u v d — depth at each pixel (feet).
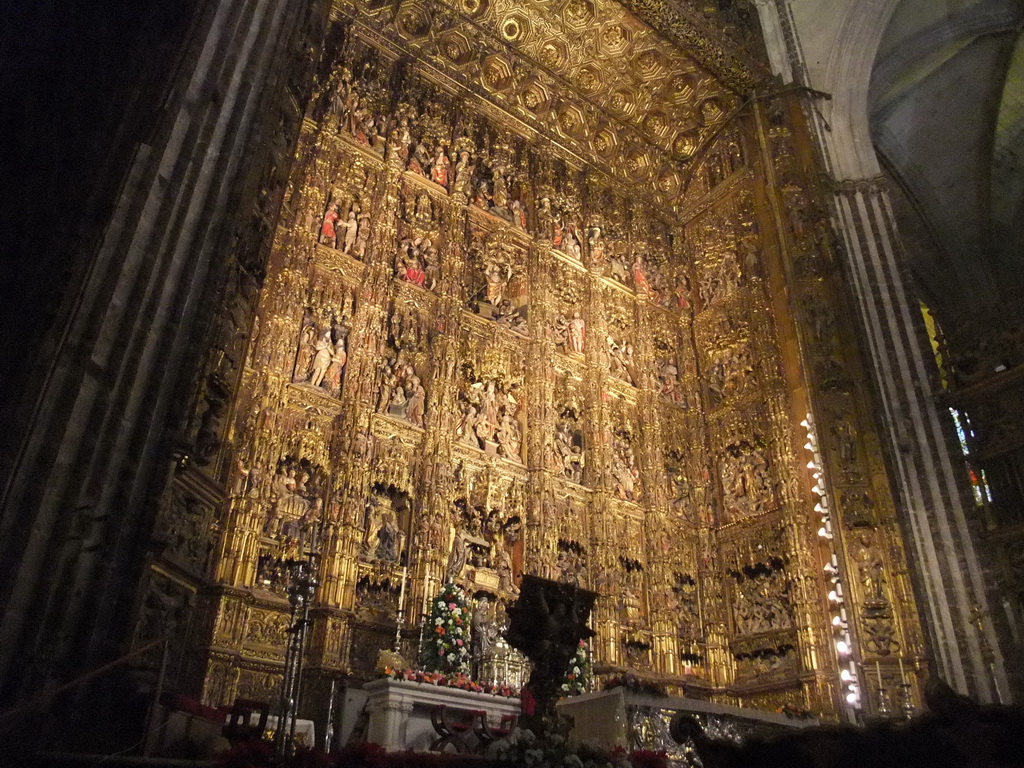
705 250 68.49
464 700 31.12
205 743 23.66
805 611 48.32
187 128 26.89
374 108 55.83
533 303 57.06
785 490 52.75
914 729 10.53
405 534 43.32
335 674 36.17
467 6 63.21
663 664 49.32
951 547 46.80
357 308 46.98
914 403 52.39
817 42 69.62
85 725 19.01
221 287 27.43
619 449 56.24
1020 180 85.05
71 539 19.54
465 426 49.11
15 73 23.71
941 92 81.82
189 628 25.52
